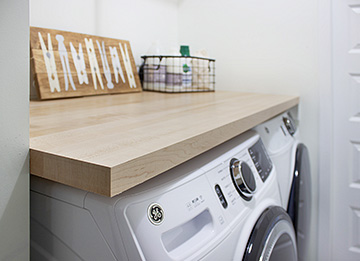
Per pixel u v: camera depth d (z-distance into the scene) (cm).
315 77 160
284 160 123
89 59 126
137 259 48
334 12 152
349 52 152
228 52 183
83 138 54
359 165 158
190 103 110
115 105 100
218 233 62
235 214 68
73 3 128
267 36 170
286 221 85
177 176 60
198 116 80
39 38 108
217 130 67
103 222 50
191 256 56
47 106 94
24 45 45
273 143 118
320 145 162
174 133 60
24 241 48
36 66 106
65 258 55
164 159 50
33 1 113
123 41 146
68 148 48
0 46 42
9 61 43
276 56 169
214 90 174
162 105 103
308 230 159
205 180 64
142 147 49
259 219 74
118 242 49
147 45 172
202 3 188
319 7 155
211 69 190
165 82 152
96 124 67
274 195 91
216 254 60
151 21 173
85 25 134
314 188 168
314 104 162
